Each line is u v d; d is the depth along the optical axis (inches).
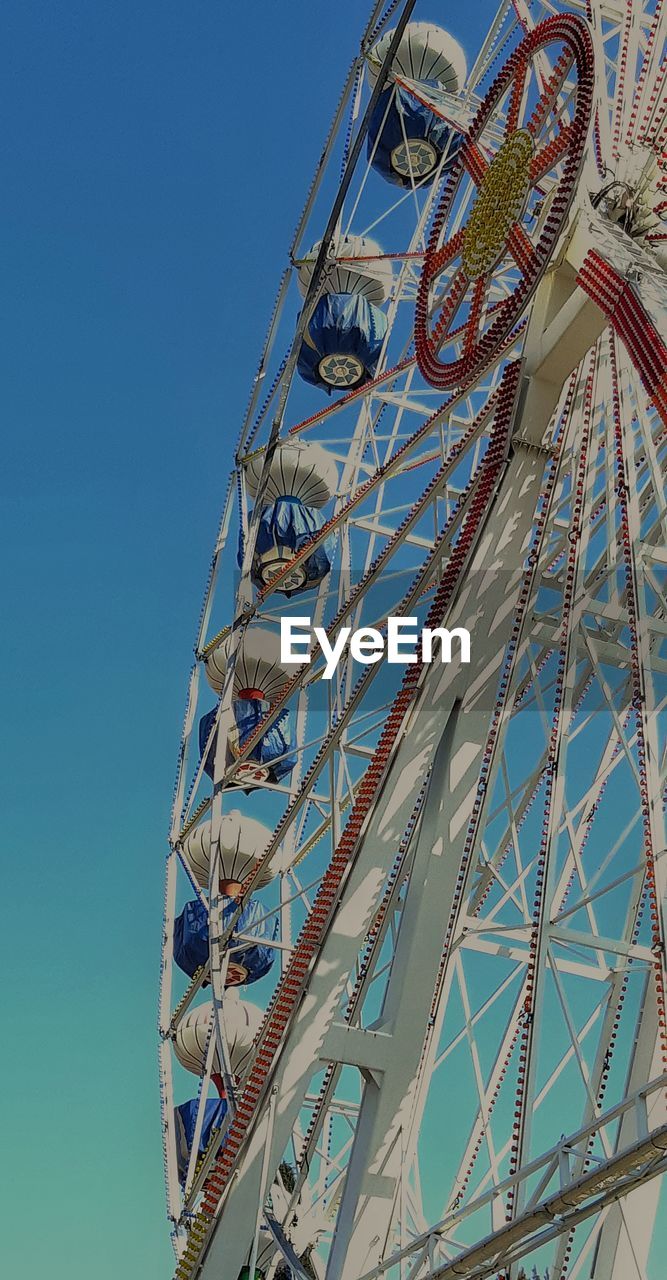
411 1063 827.4
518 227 890.1
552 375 901.8
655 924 647.8
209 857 1298.0
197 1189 1117.1
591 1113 671.1
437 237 1008.2
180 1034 1374.3
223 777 1250.0
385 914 926.4
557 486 933.2
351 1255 782.5
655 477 806.5
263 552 1374.3
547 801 749.3
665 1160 531.5
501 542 896.3
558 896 877.2
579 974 829.8
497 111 1105.4
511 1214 609.9
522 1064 667.4
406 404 1296.8
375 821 874.1
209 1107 1326.3
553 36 880.3
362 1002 916.0
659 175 844.6
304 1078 830.5
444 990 845.8
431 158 1421.0
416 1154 808.9
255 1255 797.2
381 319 1406.3
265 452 1334.9
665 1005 630.5
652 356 721.6
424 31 1373.0
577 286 888.3
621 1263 836.6
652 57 870.4
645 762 690.8
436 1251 650.8
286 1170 1144.2
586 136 802.2
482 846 868.6
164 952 1405.0
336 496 1311.5
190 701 1473.9
